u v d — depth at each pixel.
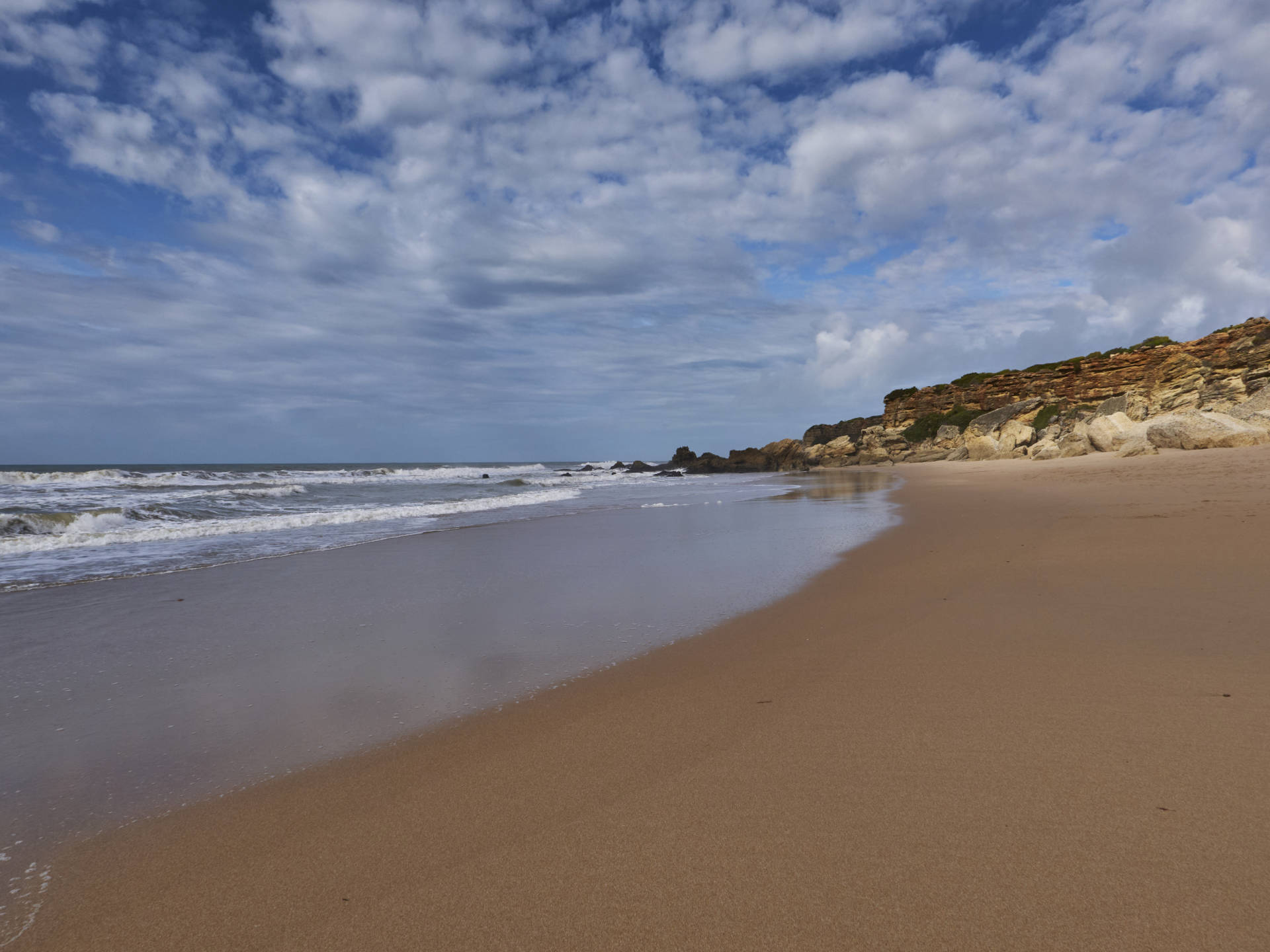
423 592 7.82
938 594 6.64
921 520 13.75
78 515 16.69
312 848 2.57
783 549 10.47
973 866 2.22
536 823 2.66
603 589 7.69
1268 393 32.88
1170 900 2.00
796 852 2.36
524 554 10.73
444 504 22.33
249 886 2.34
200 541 13.12
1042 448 46.03
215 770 3.30
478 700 4.18
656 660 4.88
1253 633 4.72
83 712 4.18
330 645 5.63
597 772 3.10
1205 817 2.44
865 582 7.48
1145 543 8.66
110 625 6.51
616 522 15.79
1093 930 1.89
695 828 2.56
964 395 73.12
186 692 4.53
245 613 6.91
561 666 4.84
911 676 4.22
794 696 3.97
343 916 2.15
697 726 3.60
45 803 3.01
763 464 81.81
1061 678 4.02
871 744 3.24
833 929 1.96
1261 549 7.70
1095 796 2.63
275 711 4.11
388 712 4.03
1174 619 5.17
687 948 1.92
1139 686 3.82
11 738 3.78
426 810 2.82
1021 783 2.77
